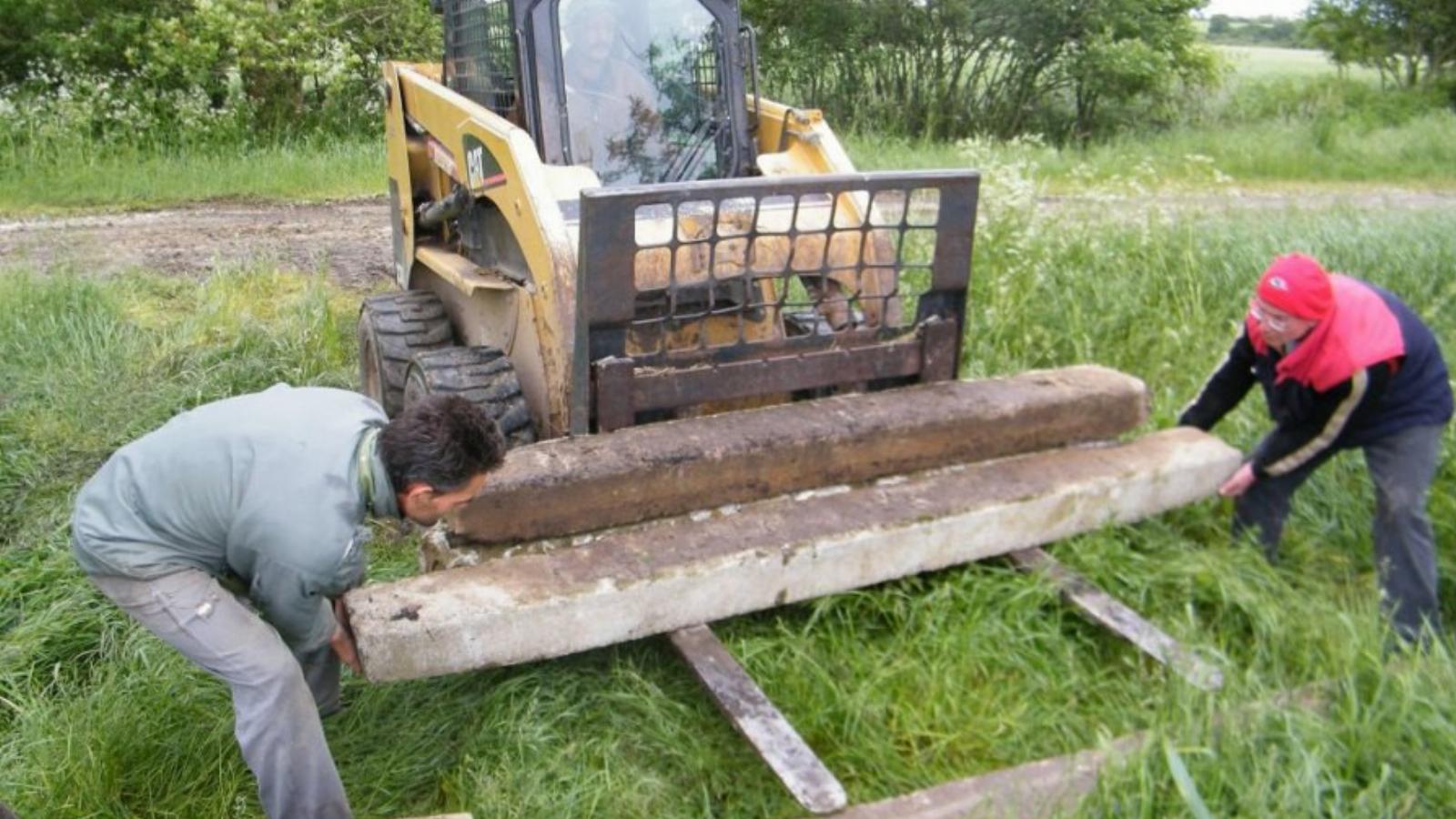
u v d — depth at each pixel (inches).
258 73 535.8
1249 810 117.1
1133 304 249.3
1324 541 179.0
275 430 109.3
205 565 111.4
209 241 368.5
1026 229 265.0
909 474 167.0
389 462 108.0
